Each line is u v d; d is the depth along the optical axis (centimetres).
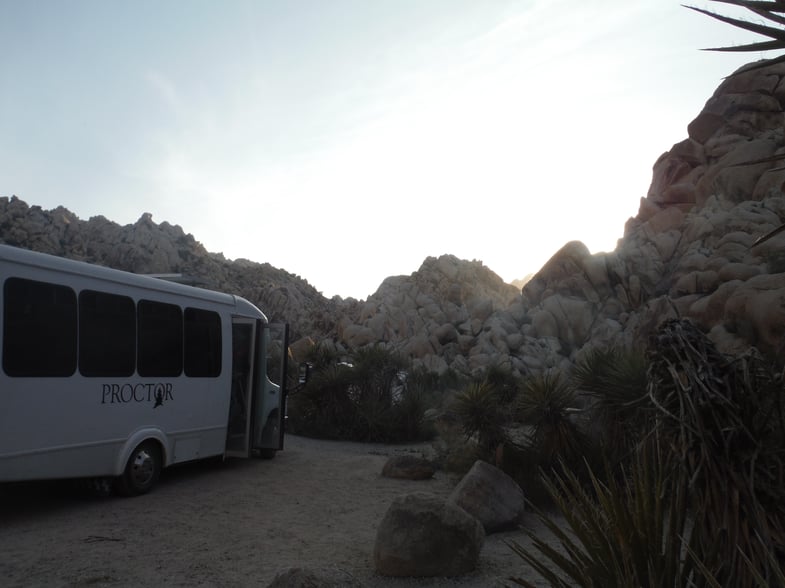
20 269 790
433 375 2372
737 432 282
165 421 1004
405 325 3756
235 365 1232
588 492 859
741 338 1564
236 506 913
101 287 906
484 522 796
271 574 621
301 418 1861
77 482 1016
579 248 2997
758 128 2594
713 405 288
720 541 281
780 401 293
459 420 1144
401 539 627
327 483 1106
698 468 285
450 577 623
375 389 1889
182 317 1062
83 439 859
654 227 2828
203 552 688
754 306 1534
